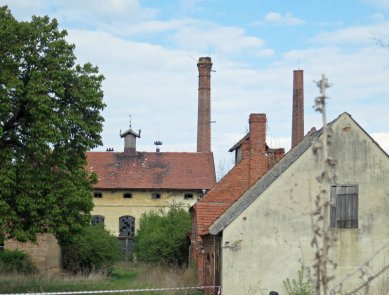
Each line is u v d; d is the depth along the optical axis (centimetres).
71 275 3859
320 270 457
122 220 6588
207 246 2903
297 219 2348
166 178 6662
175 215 5028
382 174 2388
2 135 2877
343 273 2322
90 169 6688
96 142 3148
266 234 2347
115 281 3638
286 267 2333
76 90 3056
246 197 2764
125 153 6906
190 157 6888
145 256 4822
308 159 2362
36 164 3000
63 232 3003
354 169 2381
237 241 2342
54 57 2991
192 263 3566
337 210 2367
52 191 2967
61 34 3047
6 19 3008
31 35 2969
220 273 2436
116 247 4416
